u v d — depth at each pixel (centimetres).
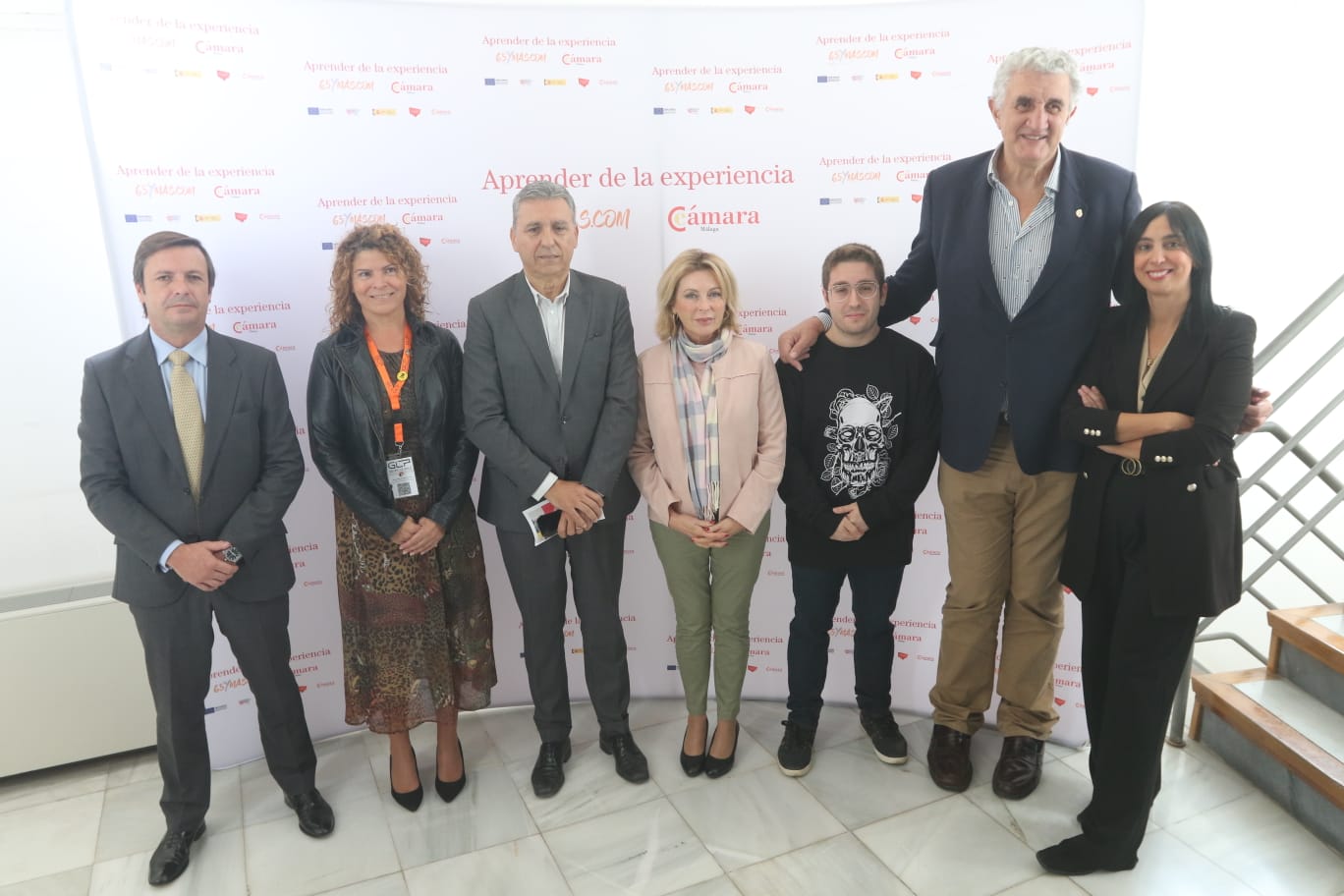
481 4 234
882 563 224
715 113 245
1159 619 182
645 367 222
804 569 228
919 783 237
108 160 213
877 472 221
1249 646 255
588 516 211
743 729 267
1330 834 206
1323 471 237
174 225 222
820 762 248
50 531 260
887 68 236
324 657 264
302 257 236
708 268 210
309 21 225
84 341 257
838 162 244
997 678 253
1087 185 200
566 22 238
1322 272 316
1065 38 220
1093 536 191
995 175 206
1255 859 202
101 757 263
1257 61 296
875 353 220
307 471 249
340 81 230
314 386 207
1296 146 304
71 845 221
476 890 200
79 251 253
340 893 200
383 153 237
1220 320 175
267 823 228
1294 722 223
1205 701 243
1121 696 188
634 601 281
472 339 211
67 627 242
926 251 224
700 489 219
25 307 249
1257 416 183
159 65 214
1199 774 234
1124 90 216
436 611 218
